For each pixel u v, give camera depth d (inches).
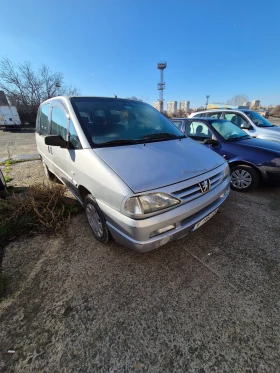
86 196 89.4
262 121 254.7
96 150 81.4
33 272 76.8
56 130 116.5
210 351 51.9
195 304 64.2
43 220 107.6
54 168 132.1
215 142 148.1
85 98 107.7
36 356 50.8
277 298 66.0
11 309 62.7
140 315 60.9
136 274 75.7
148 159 78.9
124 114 109.2
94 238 96.0
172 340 54.5
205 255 85.0
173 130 117.3
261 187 158.6
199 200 75.5
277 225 105.7
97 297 66.7
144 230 63.7
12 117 743.7
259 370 47.9
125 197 64.0
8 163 237.8
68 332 56.3
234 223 107.6
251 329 56.9
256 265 79.4
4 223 102.3
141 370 48.1
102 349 52.3
